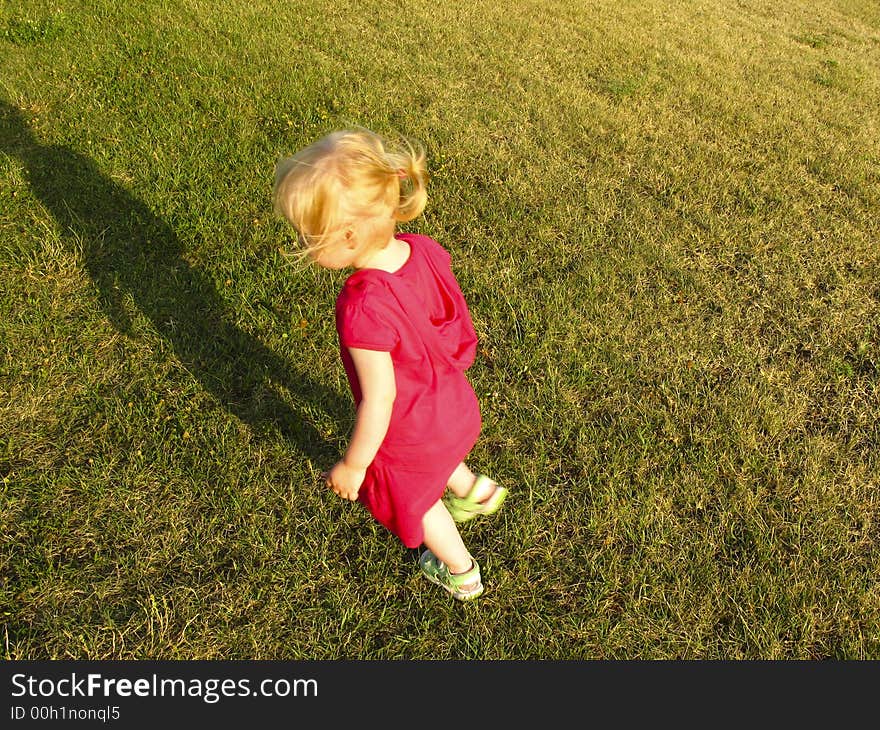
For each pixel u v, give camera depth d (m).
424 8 8.20
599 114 5.91
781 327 3.70
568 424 3.08
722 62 7.92
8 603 2.36
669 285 3.97
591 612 2.48
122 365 3.20
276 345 3.38
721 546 2.66
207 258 3.86
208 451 2.88
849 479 2.90
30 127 4.88
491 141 5.35
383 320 1.79
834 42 10.06
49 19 6.52
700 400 3.22
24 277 3.56
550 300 3.74
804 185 5.12
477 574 2.44
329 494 2.77
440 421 2.00
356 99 5.77
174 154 4.72
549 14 8.71
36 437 2.86
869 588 2.52
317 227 1.75
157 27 6.75
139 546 2.57
